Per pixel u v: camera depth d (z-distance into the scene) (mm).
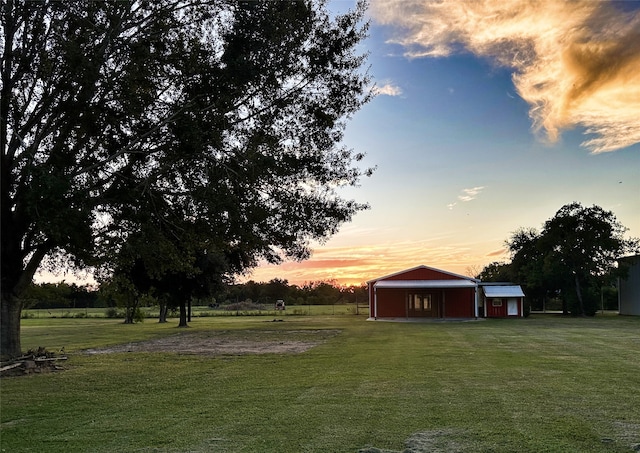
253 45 14109
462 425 6992
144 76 13539
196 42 14242
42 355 15195
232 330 30938
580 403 8383
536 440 6250
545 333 25234
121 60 13594
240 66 13797
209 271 34812
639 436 6414
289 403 8609
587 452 5781
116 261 16953
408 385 10172
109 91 13461
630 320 38625
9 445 6438
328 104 16062
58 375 12719
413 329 29094
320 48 15695
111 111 13805
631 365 13125
